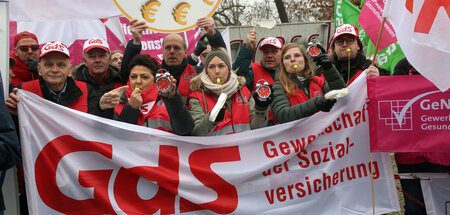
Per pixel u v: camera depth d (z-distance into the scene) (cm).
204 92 348
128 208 316
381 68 544
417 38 316
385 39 403
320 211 353
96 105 354
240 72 421
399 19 328
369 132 359
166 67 406
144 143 324
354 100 360
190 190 327
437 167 394
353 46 420
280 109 356
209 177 331
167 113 339
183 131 316
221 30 956
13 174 302
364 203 359
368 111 358
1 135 271
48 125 312
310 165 353
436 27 315
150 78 345
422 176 396
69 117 314
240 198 338
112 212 313
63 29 669
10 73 399
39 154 309
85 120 315
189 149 333
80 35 678
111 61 513
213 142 334
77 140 314
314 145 354
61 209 310
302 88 373
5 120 274
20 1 363
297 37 966
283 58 371
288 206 345
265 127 341
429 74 317
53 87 337
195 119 334
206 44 502
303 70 376
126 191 319
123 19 699
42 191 308
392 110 354
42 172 309
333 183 355
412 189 404
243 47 424
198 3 363
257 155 342
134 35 378
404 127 352
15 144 276
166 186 321
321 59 339
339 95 316
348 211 355
